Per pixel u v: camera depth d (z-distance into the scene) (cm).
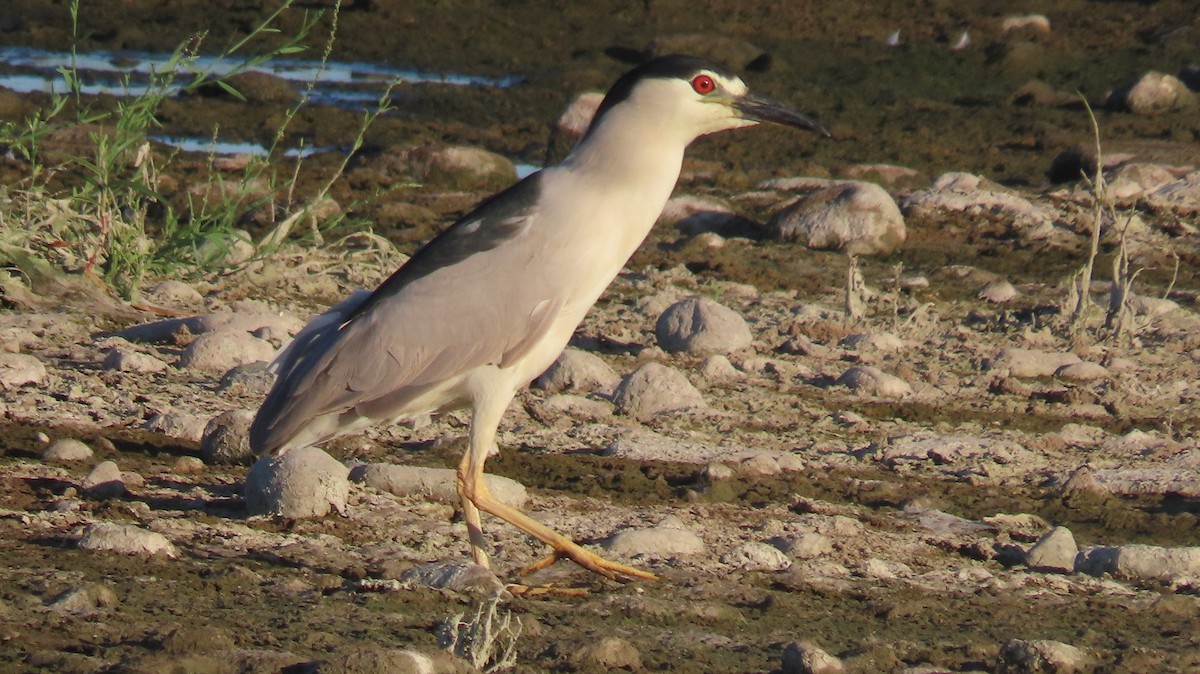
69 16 3375
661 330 1528
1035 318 1684
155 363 1294
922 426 1318
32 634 699
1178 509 1131
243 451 1070
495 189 2236
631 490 1082
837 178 2305
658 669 730
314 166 2277
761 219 2084
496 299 914
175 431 1131
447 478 1029
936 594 905
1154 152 2466
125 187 1605
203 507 974
